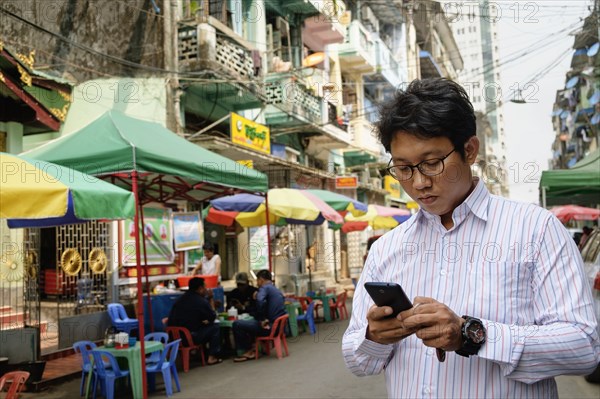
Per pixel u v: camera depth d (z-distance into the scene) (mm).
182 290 10516
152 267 10969
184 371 7836
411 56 31344
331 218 11438
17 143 10047
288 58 18562
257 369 7746
